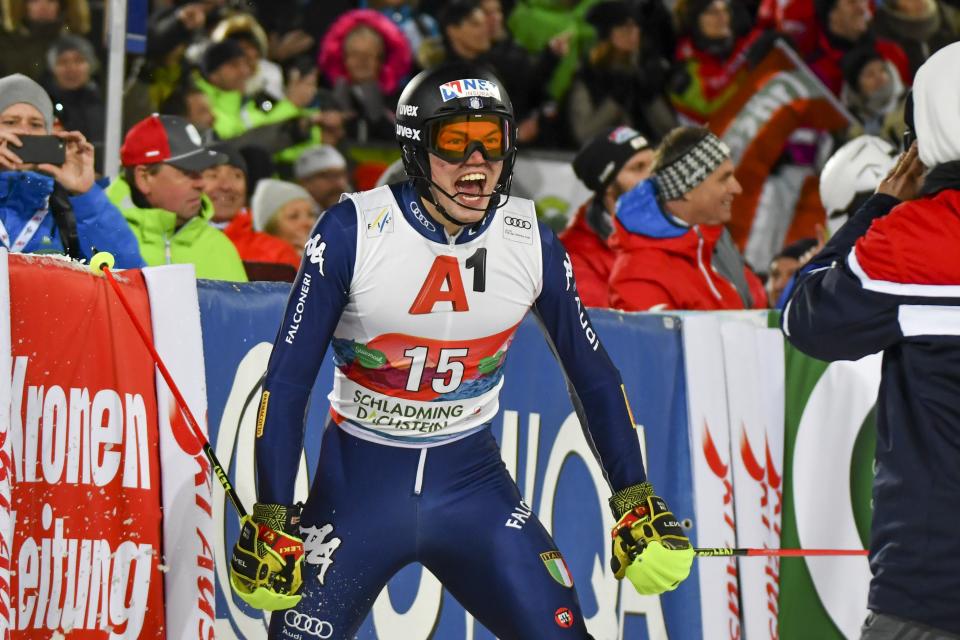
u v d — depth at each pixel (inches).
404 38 976.3
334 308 358.9
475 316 370.3
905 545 355.6
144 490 379.9
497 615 378.9
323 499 383.9
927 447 357.4
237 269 604.1
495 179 358.0
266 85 862.5
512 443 490.3
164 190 580.4
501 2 1039.6
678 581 368.2
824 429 557.0
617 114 1019.9
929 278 360.2
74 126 673.0
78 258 488.1
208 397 417.7
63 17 682.2
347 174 909.2
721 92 1016.9
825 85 1056.2
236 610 419.8
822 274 381.4
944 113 362.9
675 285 619.8
